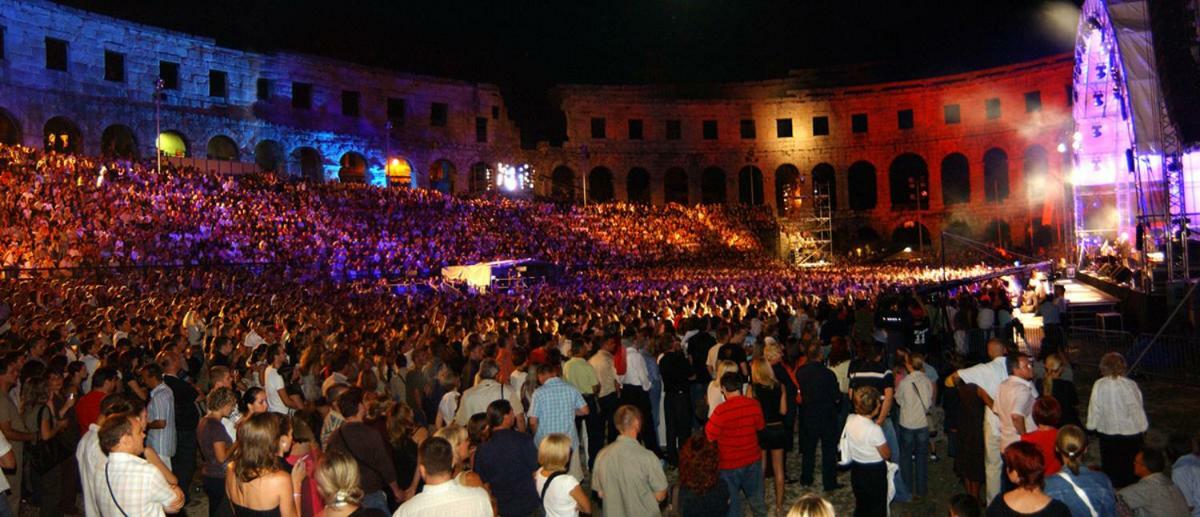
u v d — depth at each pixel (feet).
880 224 274.57
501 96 264.11
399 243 157.07
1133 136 96.84
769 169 284.41
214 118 204.85
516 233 187.93
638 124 280.72
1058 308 86.33
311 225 149.89
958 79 269.23
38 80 171.63
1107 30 104.73
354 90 234.79
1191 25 87.92
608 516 26.94
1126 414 34.81
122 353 42.04
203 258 121.90
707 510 26.45
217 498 29.14
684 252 214.69
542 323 64.44
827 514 17.99
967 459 36.70
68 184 126.11
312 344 42.55
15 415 34.12
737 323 47.93
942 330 81.66
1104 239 134.62
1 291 89.92
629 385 44.45
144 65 191.83
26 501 41.29
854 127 283.38
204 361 48.70
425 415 41.78
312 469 25.84
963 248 255.91
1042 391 37.88
